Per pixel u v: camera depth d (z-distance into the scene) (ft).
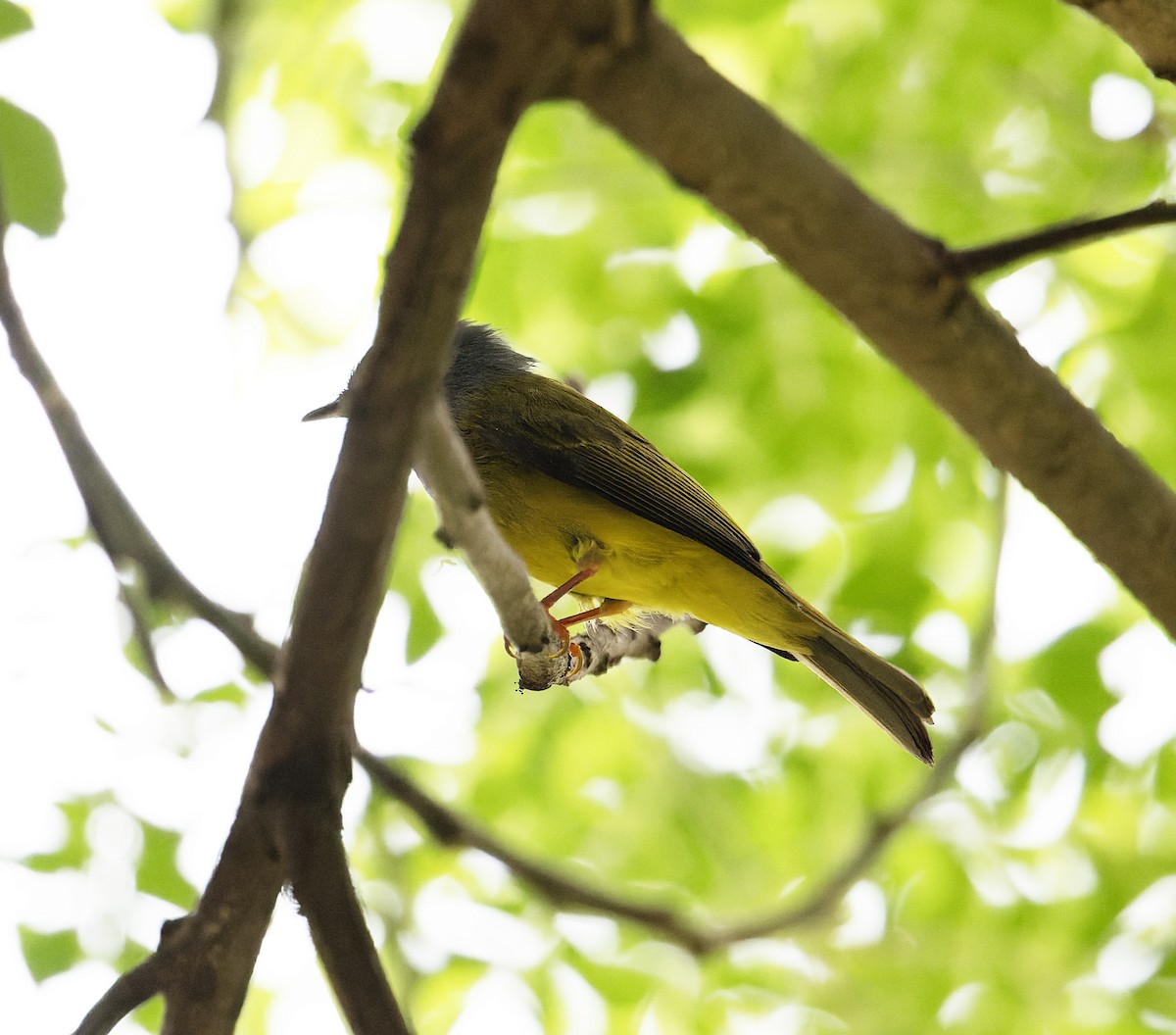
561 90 14.65
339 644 15.30
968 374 17.26
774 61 41.83
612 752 44.52
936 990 42.01
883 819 32.09
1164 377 39.78
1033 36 42.24
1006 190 42.24
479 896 39.65
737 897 43.29
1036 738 41.57
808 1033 41.57
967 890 43.04
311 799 16.26
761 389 41.98
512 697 43.47
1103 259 41.14
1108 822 43.62
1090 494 18.16
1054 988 42.29
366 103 42.93
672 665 44.93
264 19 42.60
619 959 38.75
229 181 39.65
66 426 22.50
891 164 42.24
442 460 14.74
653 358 42.60
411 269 12.91
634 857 43.50
